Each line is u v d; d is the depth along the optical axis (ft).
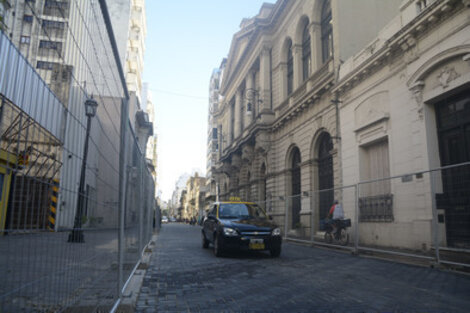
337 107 51.49
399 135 37.86
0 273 4.12
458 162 31.76
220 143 150.30
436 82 33.19
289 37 76.69
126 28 115.44
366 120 43.86
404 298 15.88
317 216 44.68
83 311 7.72
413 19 34.50
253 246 30.07
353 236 36.11
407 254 27.99
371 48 43.37
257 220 33.04
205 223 38.86
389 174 40.96
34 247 5.05
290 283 19.29
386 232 31.37
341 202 39.78
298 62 70.59
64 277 6.38
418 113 35.04
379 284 19.11
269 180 79.10
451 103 32.73
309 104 60.80
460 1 29.78
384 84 40.78
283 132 74.59
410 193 28.89
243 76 105.81
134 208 20.81
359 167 45.01
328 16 61.00
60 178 5.89
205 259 29.53
